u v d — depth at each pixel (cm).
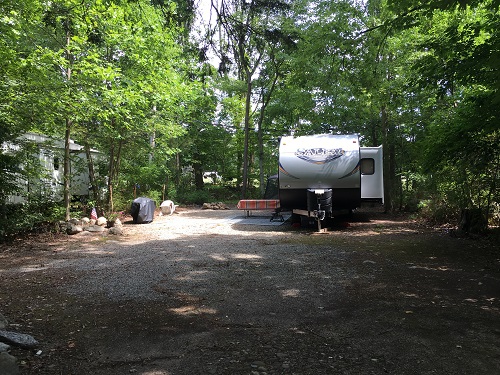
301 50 892
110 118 1295
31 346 358
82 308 477
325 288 556
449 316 436
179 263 738
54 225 1171
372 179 1345
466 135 866
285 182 1208
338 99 1506
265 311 462
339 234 1092
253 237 1062
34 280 619
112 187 1546
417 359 331
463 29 744
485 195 1012
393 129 1811
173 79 1443
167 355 344
